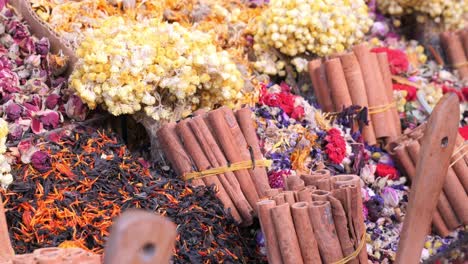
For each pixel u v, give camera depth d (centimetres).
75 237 211
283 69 321
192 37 261
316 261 212
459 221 282
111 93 250
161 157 261
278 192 223
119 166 241
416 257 224
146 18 313
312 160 277
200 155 245
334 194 214
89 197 225
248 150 249
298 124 285
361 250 219
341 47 317
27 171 228
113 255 139
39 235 209
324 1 317
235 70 267
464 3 382
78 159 239
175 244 221
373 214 270
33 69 273
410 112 331
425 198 220
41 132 248
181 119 262
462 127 325
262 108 286
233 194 244
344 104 299
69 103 259
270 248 212
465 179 280
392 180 286
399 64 347
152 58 253
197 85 261
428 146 217
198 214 233
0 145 216
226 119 246
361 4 333
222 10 333
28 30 286
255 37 322
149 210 228
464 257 290
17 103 251
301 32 309
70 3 302
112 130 271
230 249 232
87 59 250
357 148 285
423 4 378
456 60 373
